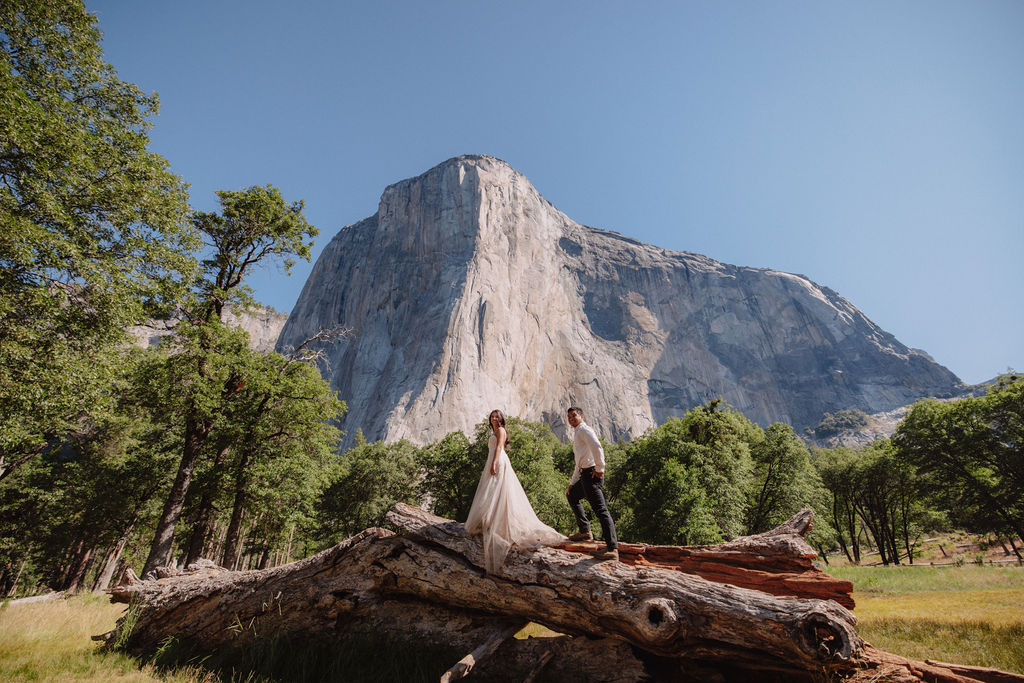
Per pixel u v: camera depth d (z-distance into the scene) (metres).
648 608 4.40
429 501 43.09
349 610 5.90
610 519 5.34
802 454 31.20
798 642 4.02
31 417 11.07
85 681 5.02
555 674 4.99
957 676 4.23
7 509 26.91
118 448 26.62
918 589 15.14
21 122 9.70
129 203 12.49
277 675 5.32
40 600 13.26
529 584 5.09
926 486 37.44
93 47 13.15
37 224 10.47
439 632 5.68
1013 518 32.38
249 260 19.94
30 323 10.27
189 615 6.75
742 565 5.00
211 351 17.00
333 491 41.84
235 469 19.08
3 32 11.62
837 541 47.66
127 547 38.84
